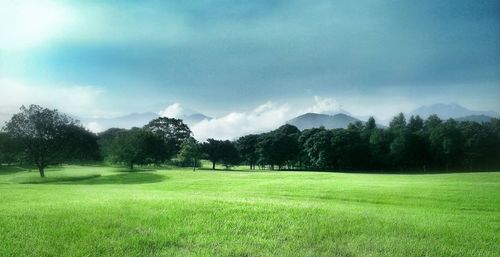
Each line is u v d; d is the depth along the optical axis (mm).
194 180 58344
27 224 12258
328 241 11031
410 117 148250
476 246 11211
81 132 91875
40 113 83875
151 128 159500
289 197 30172
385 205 25328
